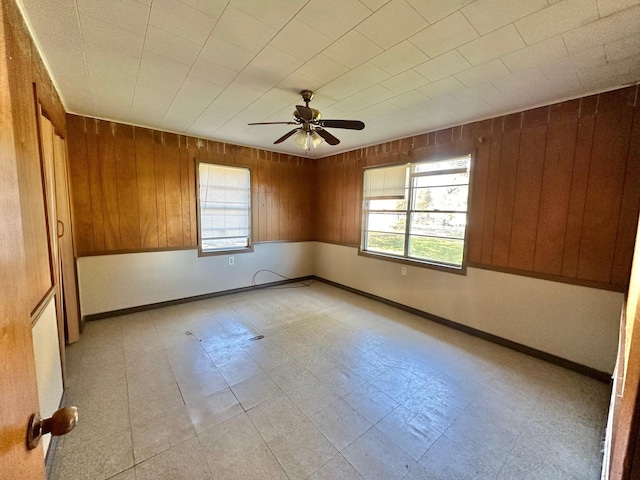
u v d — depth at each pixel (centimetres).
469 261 336
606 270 245
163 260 402
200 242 433
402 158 407
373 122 339
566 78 225
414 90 255
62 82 245
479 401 215
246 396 215
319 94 266
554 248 272
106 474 151
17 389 58
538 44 183
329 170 539
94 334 315
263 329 338
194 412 197
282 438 177
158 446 169
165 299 407
